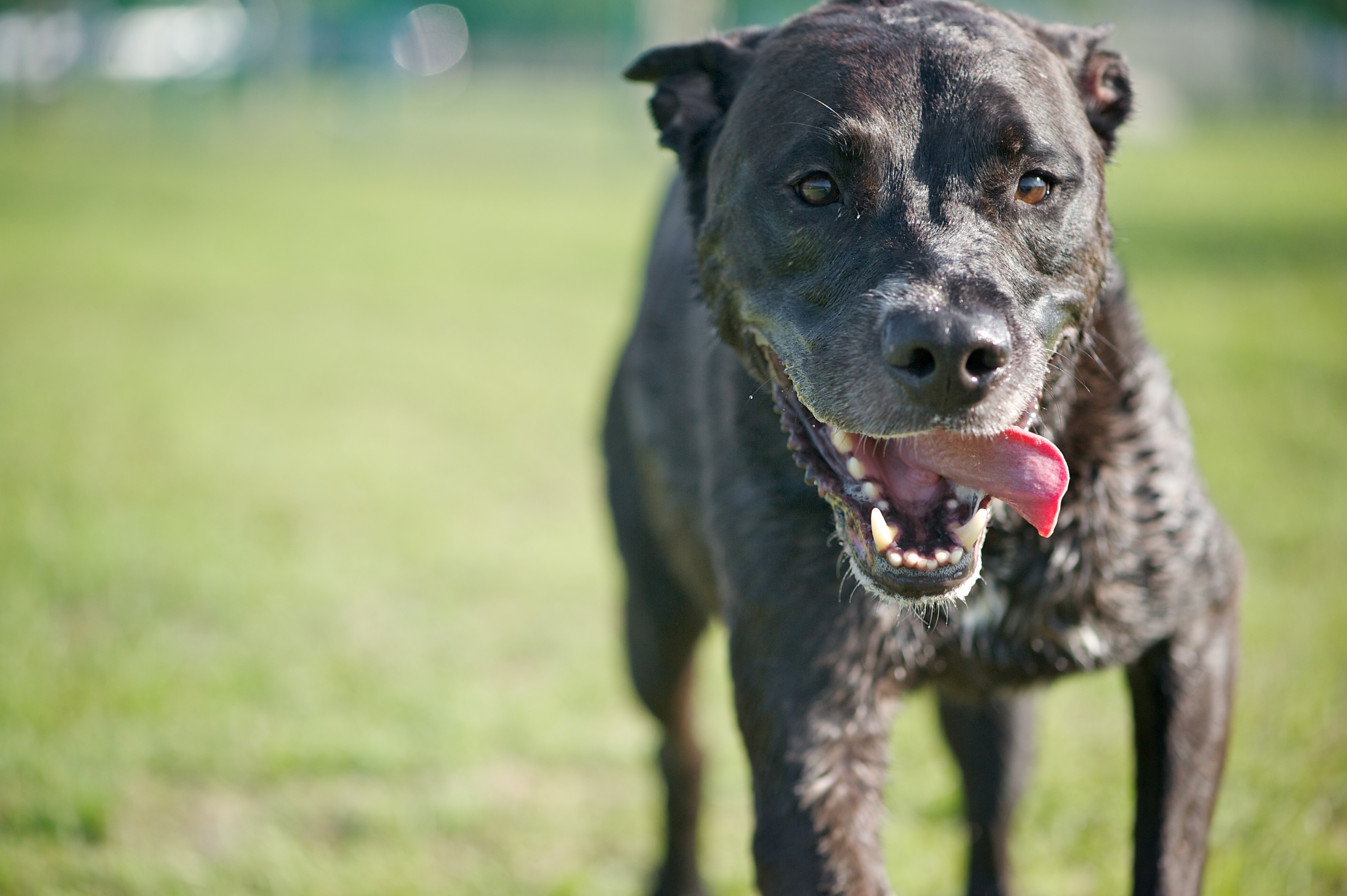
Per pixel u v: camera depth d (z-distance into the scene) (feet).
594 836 12.45
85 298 37.81
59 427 24.25
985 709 10.94
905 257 8.25
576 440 24.03
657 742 12.21
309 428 24.59
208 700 14.15
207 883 11.32
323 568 17.76
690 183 10.41
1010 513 8.95
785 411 8.93
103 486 20.83
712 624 12.27
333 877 11.48
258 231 51.70
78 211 55.98
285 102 106.52
